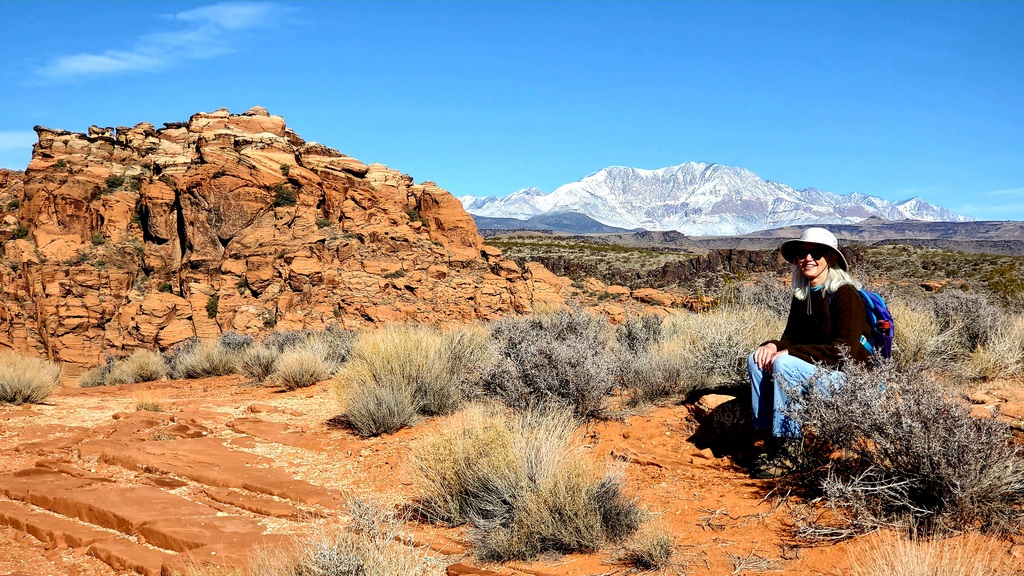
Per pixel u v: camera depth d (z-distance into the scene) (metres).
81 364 49.94
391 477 7.19
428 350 10.47
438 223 66.81
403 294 56.53
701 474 6.09
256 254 56.88
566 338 11.77
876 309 5.79
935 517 4.44
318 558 4.06
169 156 64.25
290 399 12.90
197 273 56.19
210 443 9.04
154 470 7.88
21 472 7.98
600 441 7.28
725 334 8.69
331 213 61.53
